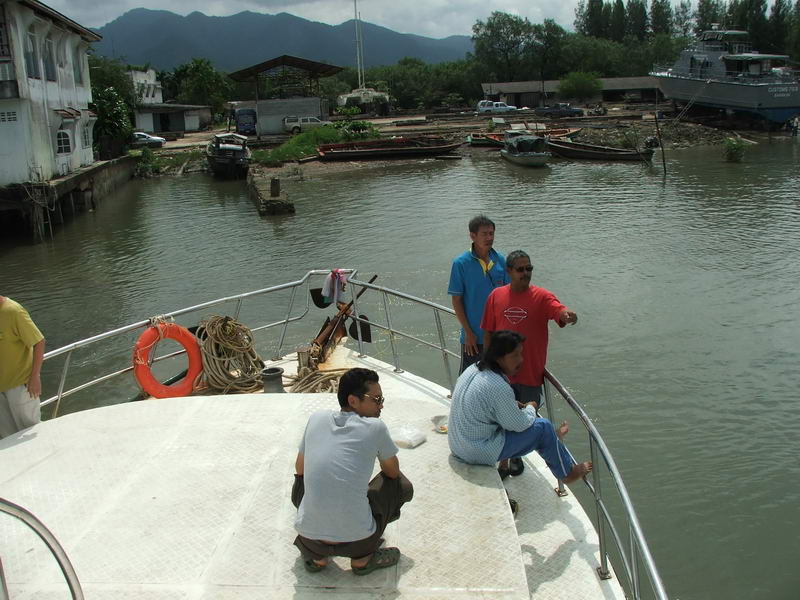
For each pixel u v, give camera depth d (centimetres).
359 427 351
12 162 2516
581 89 8506
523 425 440
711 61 5969
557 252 2006
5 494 454
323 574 367
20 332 542
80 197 3195
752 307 1453
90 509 433
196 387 764
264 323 1464
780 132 5656
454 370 1198
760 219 2411
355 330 891
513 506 472
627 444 947
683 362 1191
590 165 4322
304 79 6419
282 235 2444
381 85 9750
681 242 2078
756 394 1068
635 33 12188
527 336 505
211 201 3472
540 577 416
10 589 359
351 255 2075
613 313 1448
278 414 571
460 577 361
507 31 9819
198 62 8700
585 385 1123
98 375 1243
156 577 367
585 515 472
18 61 2430
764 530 767
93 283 1888
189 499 441
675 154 4784
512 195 3178
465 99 10031
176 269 2009
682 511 805
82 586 361
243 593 354
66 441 527
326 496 343
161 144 5594
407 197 3234
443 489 439
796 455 901
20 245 2458
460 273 579
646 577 709
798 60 8544
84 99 3450
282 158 4722
